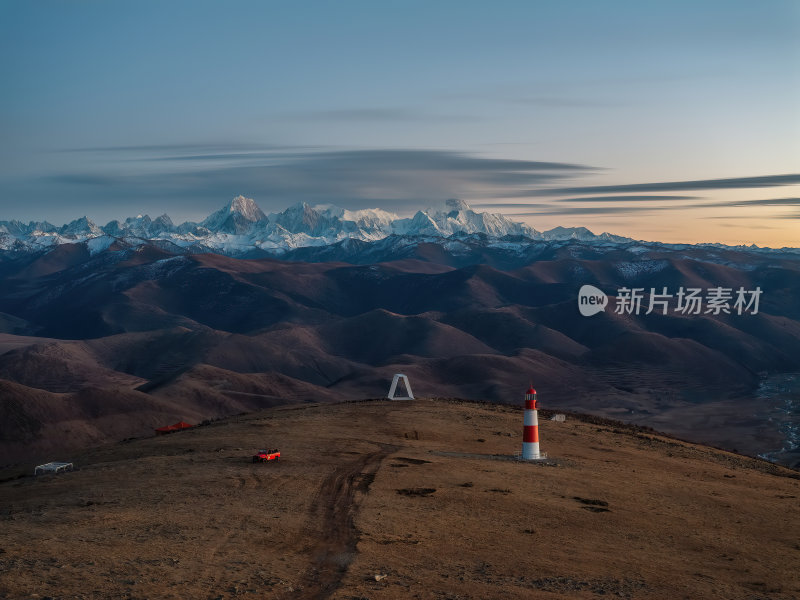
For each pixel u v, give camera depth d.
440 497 35.91
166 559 23.38
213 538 26.67
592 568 26.20
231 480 38.97
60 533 26.42
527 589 22.83
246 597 20.28
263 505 32.97
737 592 24.77
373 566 24.17
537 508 35.00
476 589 22.41
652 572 26.34
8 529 27.08
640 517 35.00
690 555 29.33
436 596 21.41
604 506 36.62
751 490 45.03
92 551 23.77
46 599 18.75
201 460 46.34
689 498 40.47
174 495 35.06
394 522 30.47
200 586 20.86
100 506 32.44
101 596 19.33
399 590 21.73
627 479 44.50
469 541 28.52
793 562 29.45
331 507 32.94
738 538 32.75
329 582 22.30
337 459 46.16
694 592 24.28
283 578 22.36
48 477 44.59
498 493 37.56
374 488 37.25
